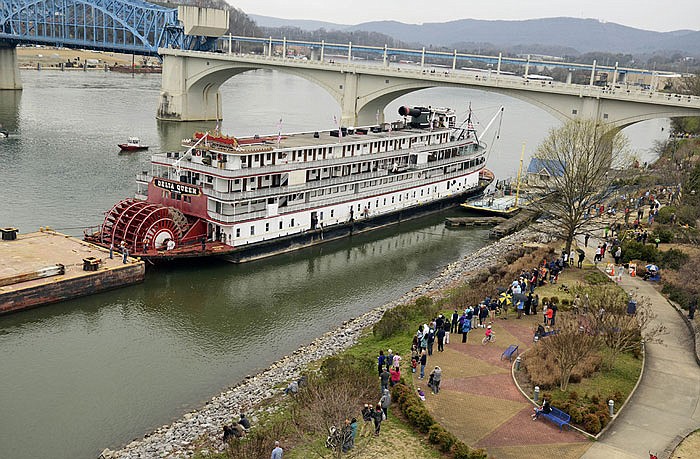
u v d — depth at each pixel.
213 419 47.19
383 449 40.41
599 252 79.69
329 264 89.19
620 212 105.88
